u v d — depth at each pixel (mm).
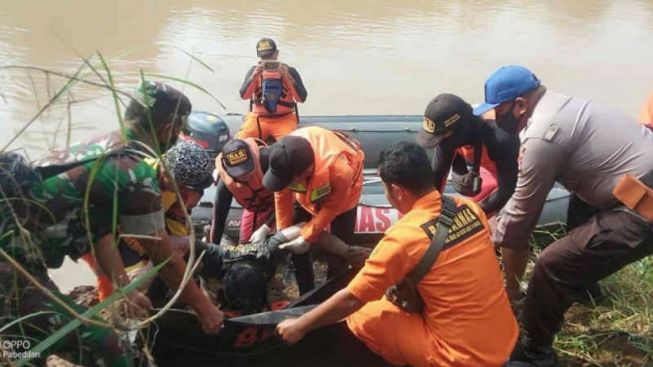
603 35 12188
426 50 10742
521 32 12094
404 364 3250
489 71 9961
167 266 2875
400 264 2967
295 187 3592
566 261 3312
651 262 4160
